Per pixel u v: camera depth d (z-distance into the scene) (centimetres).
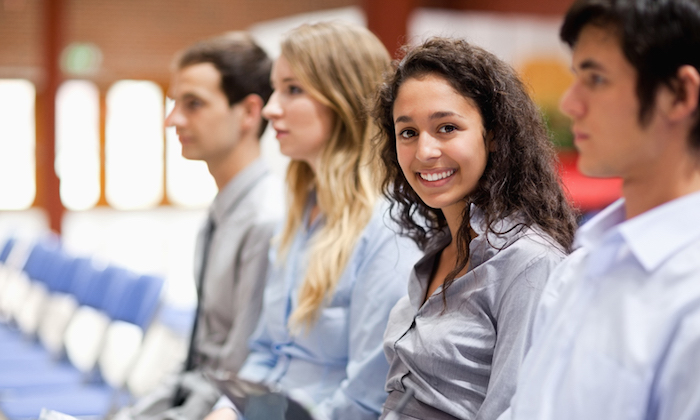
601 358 104
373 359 189
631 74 100
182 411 235
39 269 504
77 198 1379
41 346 459
